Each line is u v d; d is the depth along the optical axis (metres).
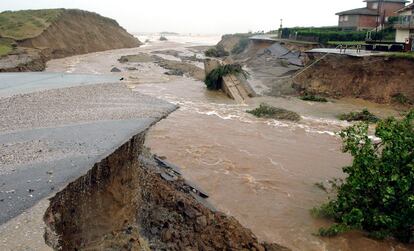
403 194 11.62
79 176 7.72
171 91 35.72
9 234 5.91
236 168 17.69
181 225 10.84
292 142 21.83
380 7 49.44
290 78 37.12
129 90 16.27
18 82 17.08
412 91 28.95
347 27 55.81
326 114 28.16
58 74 20.03
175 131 22.88
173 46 95.81
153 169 14.63
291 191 15.62
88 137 9.86
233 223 11.48
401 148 11.75
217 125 24.73
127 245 8.17
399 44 34.28
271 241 12.09
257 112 27.88
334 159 19.30
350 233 12.54
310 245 11.98
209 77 36.44
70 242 7.43
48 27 62.81
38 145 9.26
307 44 46.59
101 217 8.58
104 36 80.88
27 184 7.36
